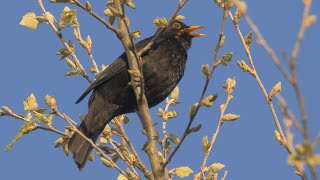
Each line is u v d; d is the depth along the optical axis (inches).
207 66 342.3
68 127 394.6
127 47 417.1
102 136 440.8
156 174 385.1
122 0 383.9
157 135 411.2
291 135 227.1
